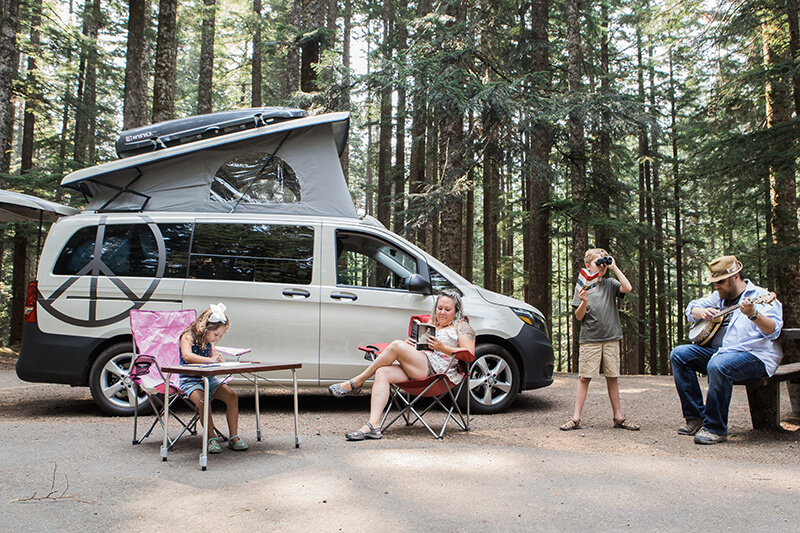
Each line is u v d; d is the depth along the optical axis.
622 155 18.02
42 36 18.30
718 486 3.40
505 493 3.24
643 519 2.85
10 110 14.04
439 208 11.14
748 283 5.05
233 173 6.47
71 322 5.77
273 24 19.97
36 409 6.21
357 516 2.85
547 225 14.09
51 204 6.16
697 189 13.10
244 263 6.04
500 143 11.32
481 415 6.08
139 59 14.30
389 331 6.14
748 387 5.29
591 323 5.38
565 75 16.95
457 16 13.29
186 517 2.84
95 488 3.30
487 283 20.61
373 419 4.75
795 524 2.79
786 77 11.69
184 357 4.14
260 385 6.06
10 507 2.97
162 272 5.91
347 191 6.69
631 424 5.39
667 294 22.33
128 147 6.52
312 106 11.27
